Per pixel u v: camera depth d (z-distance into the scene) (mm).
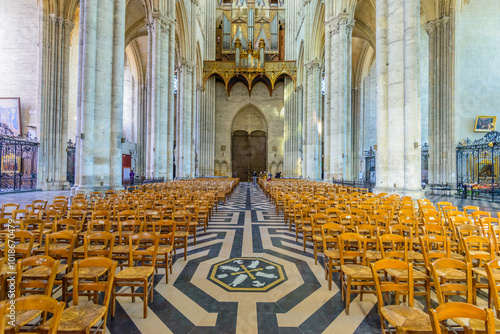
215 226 9633
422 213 7465
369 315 3867
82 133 11883
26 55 20984
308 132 29031
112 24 13281
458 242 5668
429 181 20812
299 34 36094
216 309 3998
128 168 32094
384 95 12531
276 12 43562
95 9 12258
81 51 12086
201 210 8992
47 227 6711
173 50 22297
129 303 4191
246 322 3670
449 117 19766
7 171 21516
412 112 11328
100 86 12500
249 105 45000
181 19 26422
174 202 9258
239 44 38781
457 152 19453
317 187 15953
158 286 4750
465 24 20094
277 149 44062
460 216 6414
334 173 19875
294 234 8492
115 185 13297
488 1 20125
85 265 3248
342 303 4199
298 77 37500
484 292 4605
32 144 19438
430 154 20812
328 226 5238
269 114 44344
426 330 2781
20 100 20781
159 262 5770
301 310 3984
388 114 12133
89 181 11969
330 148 21109
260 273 5336
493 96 19812
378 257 4578
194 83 30438
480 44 20062
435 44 20781
